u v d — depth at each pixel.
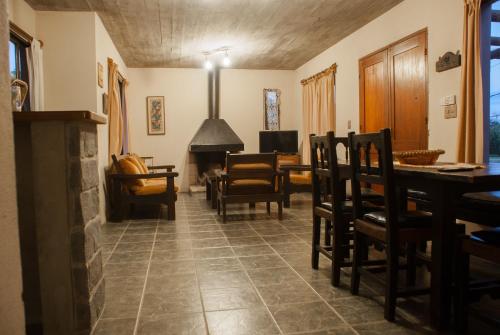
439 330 1.87
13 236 0.73
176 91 7.93
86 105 4.59
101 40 4.93
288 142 7.80
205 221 4.70
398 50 4.52
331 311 2.09
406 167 2.18
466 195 2.32
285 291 2.39
